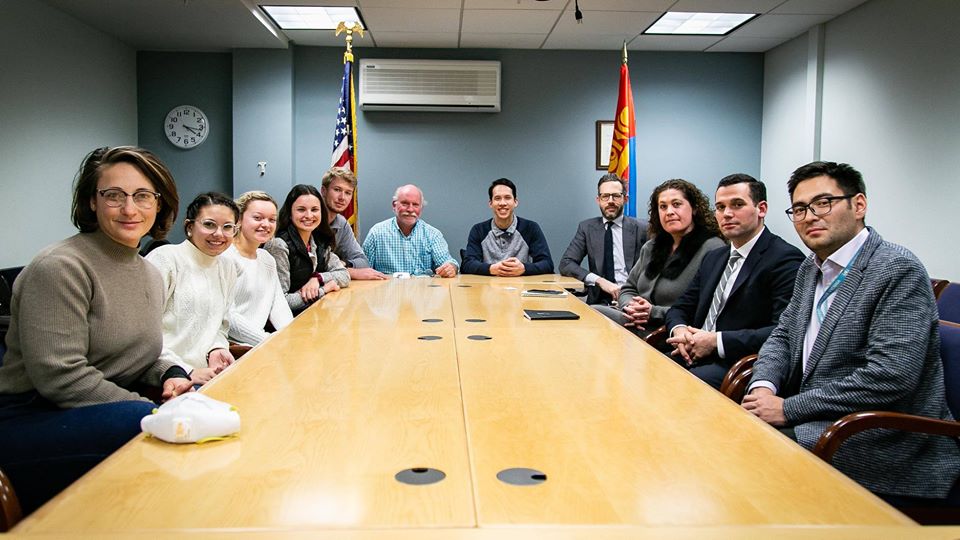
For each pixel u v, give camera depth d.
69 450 1.51
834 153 4.95
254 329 2.76
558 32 5.26
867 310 1.75
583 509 0.89
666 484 0.98
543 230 5.90
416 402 1.42
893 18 4.30
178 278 2.34
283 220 3.48
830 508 0.90
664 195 3.19
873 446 1.64
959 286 2.48
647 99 5.86
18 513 1.11
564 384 1.58
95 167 1.71
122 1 4.39
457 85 5.65
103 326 1.73
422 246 4.66
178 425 1.13
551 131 5.84
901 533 0.82
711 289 2.71
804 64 5.25
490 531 0.82
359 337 2.17
